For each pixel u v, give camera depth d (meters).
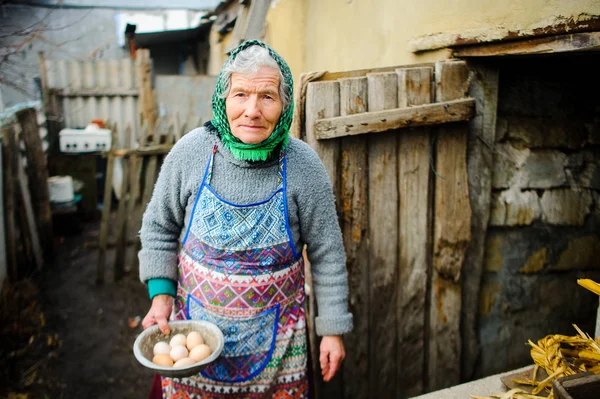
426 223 2.20
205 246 1.52
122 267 4.58
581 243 2.52
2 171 3.94
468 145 2.20
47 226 4.91
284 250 1.54
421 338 2.33
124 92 6.62
